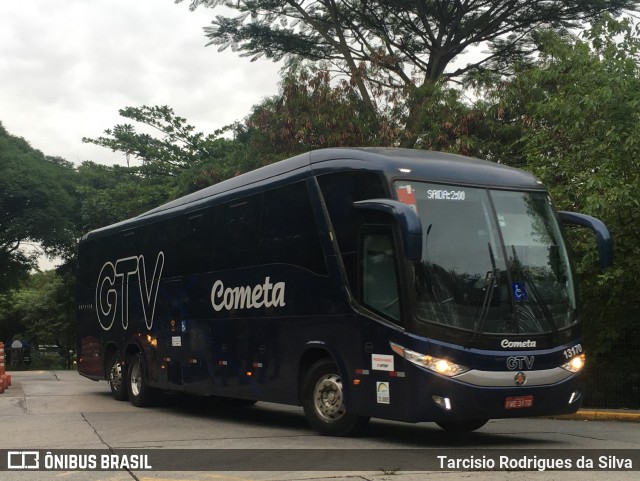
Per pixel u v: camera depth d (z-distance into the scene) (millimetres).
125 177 51281
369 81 26438
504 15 27234
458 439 11156
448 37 28266
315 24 28766
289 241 12016
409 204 10219
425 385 9688
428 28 28141
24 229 45062
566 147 17516
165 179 47094
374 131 25922
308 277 11523
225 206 13883
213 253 14141
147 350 16531
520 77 24766
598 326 16359
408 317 9852
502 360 9906
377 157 10664
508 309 10141
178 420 14008
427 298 9883
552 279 10641
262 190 12812
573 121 16312
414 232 9312
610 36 16469
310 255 11516
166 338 15727
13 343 48000
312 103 26234
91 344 19641
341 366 10805
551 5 26750
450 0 27438
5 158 46031
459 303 9938
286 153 26344
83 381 25234
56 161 53125
